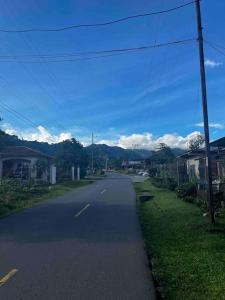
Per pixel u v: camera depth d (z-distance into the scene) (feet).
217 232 44.45
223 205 59.41
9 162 167.94
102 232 46.01
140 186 151.23
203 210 61.87
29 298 22.93
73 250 36.04
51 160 188.55
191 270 28.84
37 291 24.21
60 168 211.20
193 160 118.83
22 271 28.76
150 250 36.09
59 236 43.34
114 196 102.01
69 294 23.70
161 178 150.82
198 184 81.35
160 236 43.37
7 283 25.82
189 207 68.54
